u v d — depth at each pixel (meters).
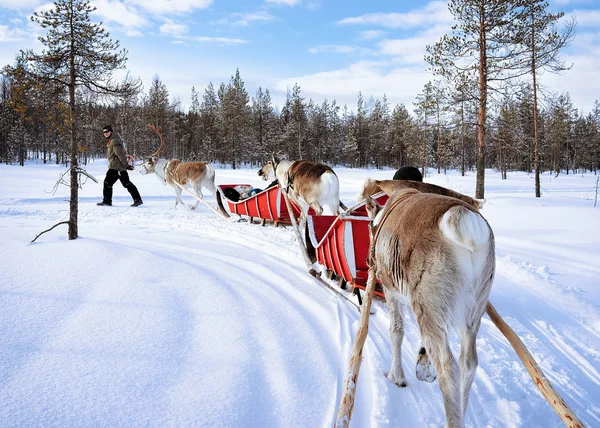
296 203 9.83
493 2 17.58
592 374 3.79
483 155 18.69
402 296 3.05
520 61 18.17
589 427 3.03
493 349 4.21
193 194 13.09
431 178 40.28
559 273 6.50
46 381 2.98
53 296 4.49
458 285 2.54
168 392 3.03
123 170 14.27
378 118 80.50
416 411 3.18
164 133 65.94
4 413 2.59
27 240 6.99
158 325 4.06
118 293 4.77
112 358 3.39
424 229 2.70
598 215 11.54
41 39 7.27
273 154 10.84
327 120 75.00
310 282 6.12
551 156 69.94
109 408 2.77
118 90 8.05
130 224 10.61
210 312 4.57
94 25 7.45
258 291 5.46
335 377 3.55
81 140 7.62
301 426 2.86
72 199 7.20
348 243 5.25
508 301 5.50
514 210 13.21
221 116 62.09
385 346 4.25
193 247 7.98
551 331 4.63
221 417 2.82
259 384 3.29
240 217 11.76
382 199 5.80
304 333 4.30
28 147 63.00
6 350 3.33
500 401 3.31
